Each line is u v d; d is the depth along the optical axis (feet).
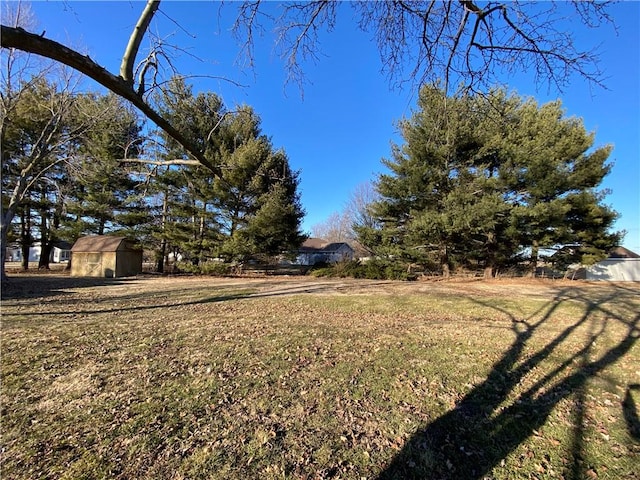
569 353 15.69
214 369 13.42
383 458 8.04
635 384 12.27
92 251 61.77
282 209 58.23
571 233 55.06
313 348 16.21
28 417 9.60
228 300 31.71
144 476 7.25
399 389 11.76
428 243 58.75
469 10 9.04
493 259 60.44
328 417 9.87
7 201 56.08
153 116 5.90
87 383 11.97
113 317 23.12
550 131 50.21
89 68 4.76
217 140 56.95
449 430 9.27
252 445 8.48
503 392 11.59
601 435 9.00
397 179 57.26
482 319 23.40
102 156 39.91
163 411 10.05
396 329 20.20
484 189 51.96
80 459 7.77
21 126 51.49
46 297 32.19
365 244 65.46
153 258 80.43
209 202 61.36
